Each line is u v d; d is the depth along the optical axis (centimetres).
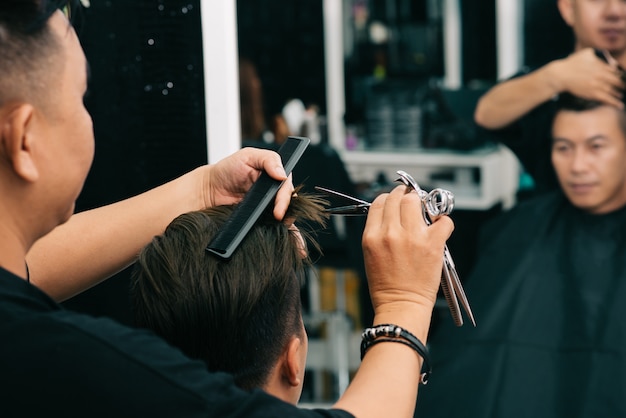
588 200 297
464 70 492
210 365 100
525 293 307
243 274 99
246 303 98
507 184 423
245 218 101
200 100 146
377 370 91
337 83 528
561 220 305
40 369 81
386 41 518
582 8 294
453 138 449
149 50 145
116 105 148
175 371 82
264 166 108
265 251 100
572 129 299
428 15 504
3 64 86
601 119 295
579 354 297
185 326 99
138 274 105
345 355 419
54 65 89
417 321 95
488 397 306
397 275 97
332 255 393
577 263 301
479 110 318
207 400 81
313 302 428
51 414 80
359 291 425
